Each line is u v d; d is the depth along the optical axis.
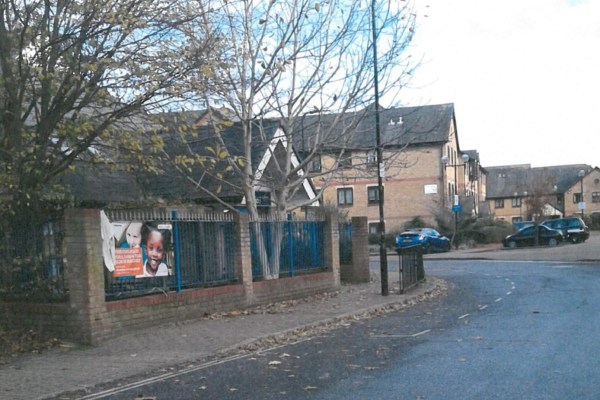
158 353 9.59
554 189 86.69
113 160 12.31
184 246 12.88
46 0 10.58
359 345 10.02
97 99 11.18
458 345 9.62
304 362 8.77
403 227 48.81
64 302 10.70
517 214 92.44
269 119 16.94
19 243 11.11
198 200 19.72
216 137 15.09
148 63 11.11
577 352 8.69
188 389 7.42
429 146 51.38
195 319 12.70
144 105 11.48
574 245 38.97
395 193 52.38
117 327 10.88
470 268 27.98
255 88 15.52
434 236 40.44
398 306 15.53
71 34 10.51
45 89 10.66
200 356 9.35
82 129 10.80
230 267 14.26
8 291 11.16
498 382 7.17
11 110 10.73
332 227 18.36
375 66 16.27
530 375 7.46
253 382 7.64
